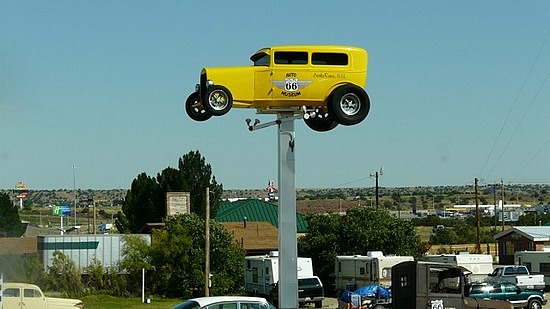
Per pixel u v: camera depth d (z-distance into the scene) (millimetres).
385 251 53969
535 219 102625
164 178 72250
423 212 164875
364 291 39969
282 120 22031
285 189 22266
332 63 21406
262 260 47500
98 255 50812
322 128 24094
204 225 53594
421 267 22656
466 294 25672
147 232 61688
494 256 77688
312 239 54969
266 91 21188
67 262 48312
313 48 21312
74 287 48312
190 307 19203
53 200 181125
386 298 38094
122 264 50781
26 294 28594
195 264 52125
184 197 66812
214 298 19500
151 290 51750
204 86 21062
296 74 21219
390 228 54344
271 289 45844
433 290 22688
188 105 22078
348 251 53969
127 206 73000
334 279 53500
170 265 52125
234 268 53344
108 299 48531
